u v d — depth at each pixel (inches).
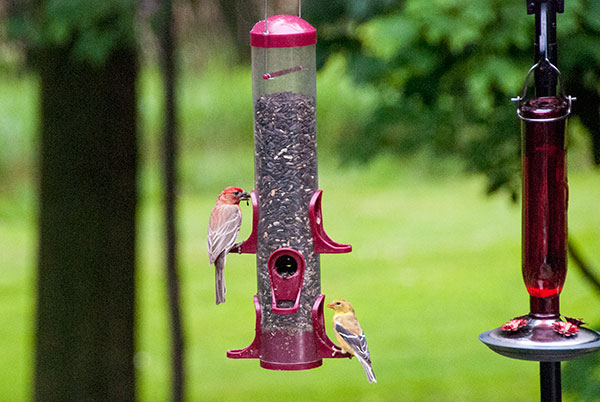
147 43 498.3
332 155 1264.8
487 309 1013.8
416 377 826.2
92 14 413.4
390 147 463.8
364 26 424.2
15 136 1350.9
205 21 505.7
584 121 432.5
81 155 523.2
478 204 1397.6
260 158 347.3
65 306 534.3
